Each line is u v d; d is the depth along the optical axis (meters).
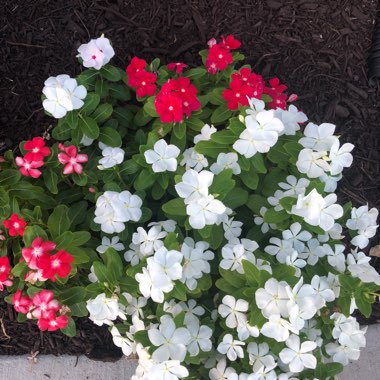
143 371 0.65
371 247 1.00
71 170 0.67
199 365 0.69
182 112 0.72
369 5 1.04
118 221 0.67
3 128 0.94
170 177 0.73
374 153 1.03
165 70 0.80
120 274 0.64
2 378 0.91
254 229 0.73
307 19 1.02
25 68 0.95
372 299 0.64
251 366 0.64
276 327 0.58
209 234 0.64
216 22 0.99
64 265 0.60
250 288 0.60
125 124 0.80
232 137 0.67
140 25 0.97
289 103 1.00
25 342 0.93
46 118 0.94
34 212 0.68
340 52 1.03
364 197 1.01
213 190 0.63
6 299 0.74
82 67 0.95
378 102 1.04
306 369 0.66
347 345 0.67
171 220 0.69
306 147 0.68
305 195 0.64
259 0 1.01
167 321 0.59
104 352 0.93
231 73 0.79
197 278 0.66
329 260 0.68
